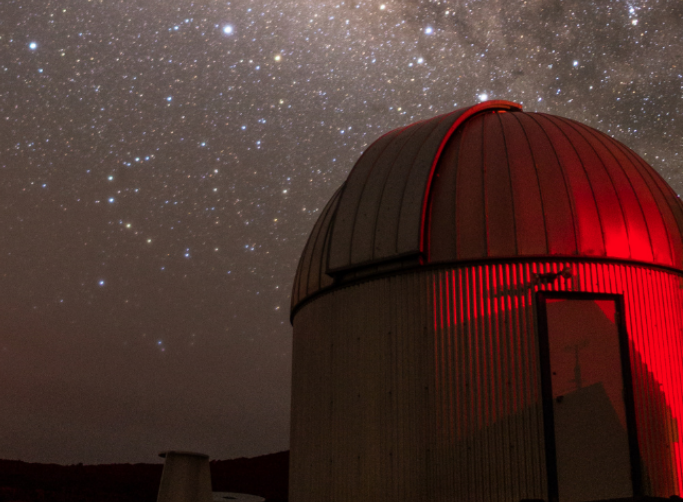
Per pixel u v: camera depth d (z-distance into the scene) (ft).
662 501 30.66
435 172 39.34
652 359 35.29
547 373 34.09
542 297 35.06
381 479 35.32
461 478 33.63
